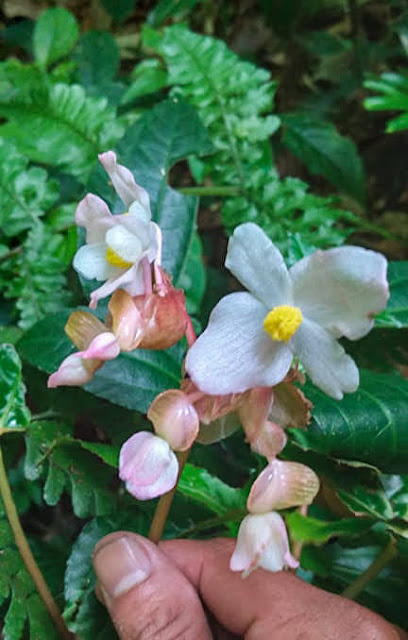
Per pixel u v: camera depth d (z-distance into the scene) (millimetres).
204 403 195
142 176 312
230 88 382
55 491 277
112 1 528
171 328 200
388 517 259
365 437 256
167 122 323
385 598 280
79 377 198
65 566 298
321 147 448
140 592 231
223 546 252
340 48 574
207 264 496
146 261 199
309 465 265
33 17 622
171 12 492
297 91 596
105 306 283
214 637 260
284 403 203
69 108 379
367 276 178
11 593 279
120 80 491
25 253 338
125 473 189
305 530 233
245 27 605
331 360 189
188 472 262
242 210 371
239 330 192
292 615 233
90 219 204
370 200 580
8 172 344
